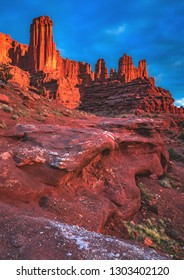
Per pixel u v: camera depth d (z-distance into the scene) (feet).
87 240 25.48
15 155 41.39
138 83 257.14
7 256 21.02
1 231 24.34
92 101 282.97
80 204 40.88
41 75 320.29
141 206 57.52
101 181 51.96
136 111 220.64
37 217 30.19
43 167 41.14
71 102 287.28
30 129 51.62
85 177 49.67
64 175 41.75
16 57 406.21
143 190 62.54
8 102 74.84
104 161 57.72
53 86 290.97
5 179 34.99
